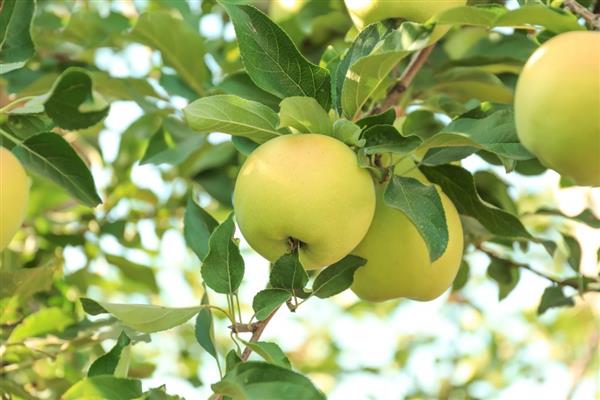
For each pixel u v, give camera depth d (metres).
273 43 1.13
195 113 1.11
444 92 1.34
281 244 1.09
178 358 1.90
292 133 1.11
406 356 2.03
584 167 1.01
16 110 1.14
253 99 1.28
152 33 1.40
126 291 1.66
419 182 1.10
